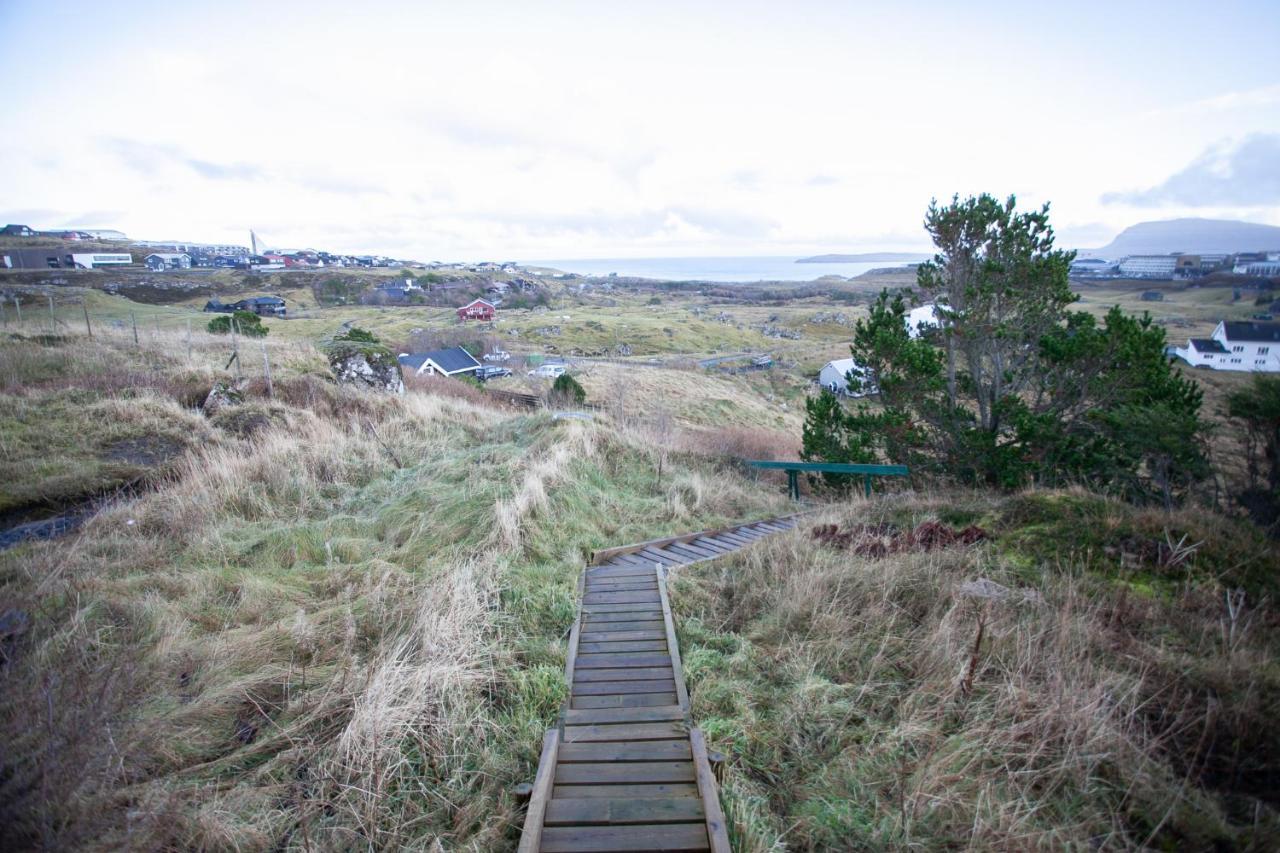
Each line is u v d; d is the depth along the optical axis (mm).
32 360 10383
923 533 6289
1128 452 8539
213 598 4859
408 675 3760
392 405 12156
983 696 3695
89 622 4121
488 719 3652
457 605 4633
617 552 6926
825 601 5043
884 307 11602
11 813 2432
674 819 2891
